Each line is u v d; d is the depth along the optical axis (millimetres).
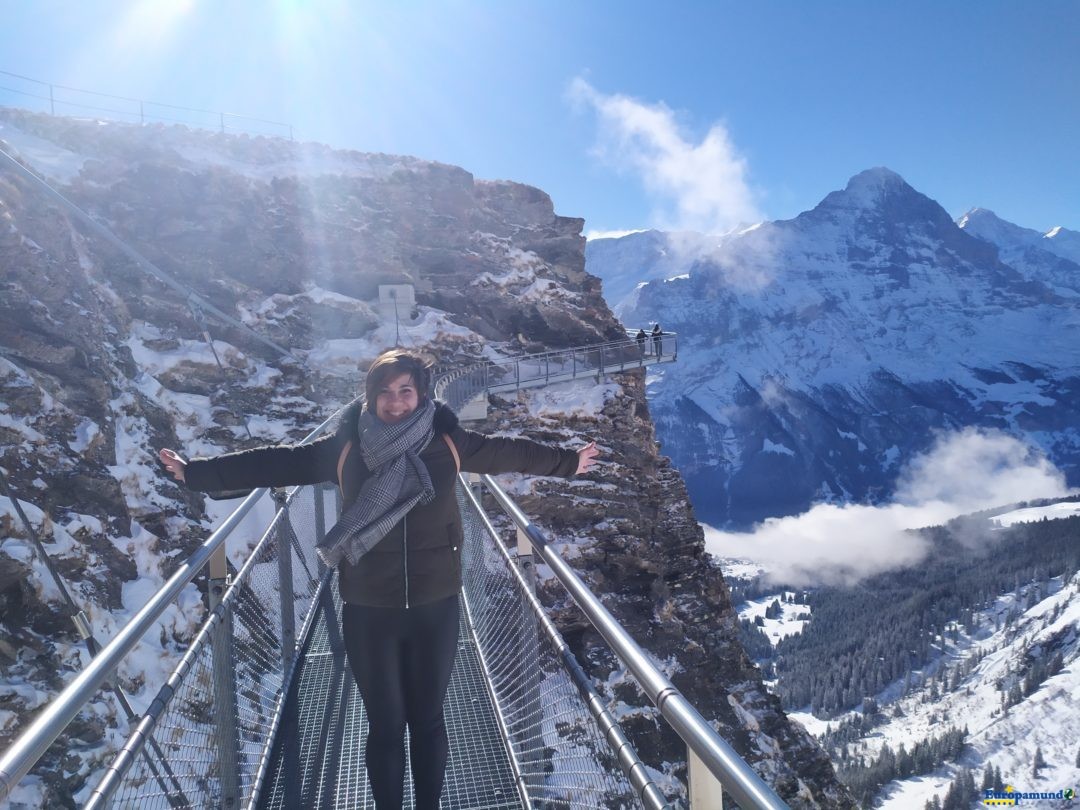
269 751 4742
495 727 5164
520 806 4297
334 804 4305
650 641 25453
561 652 3410
